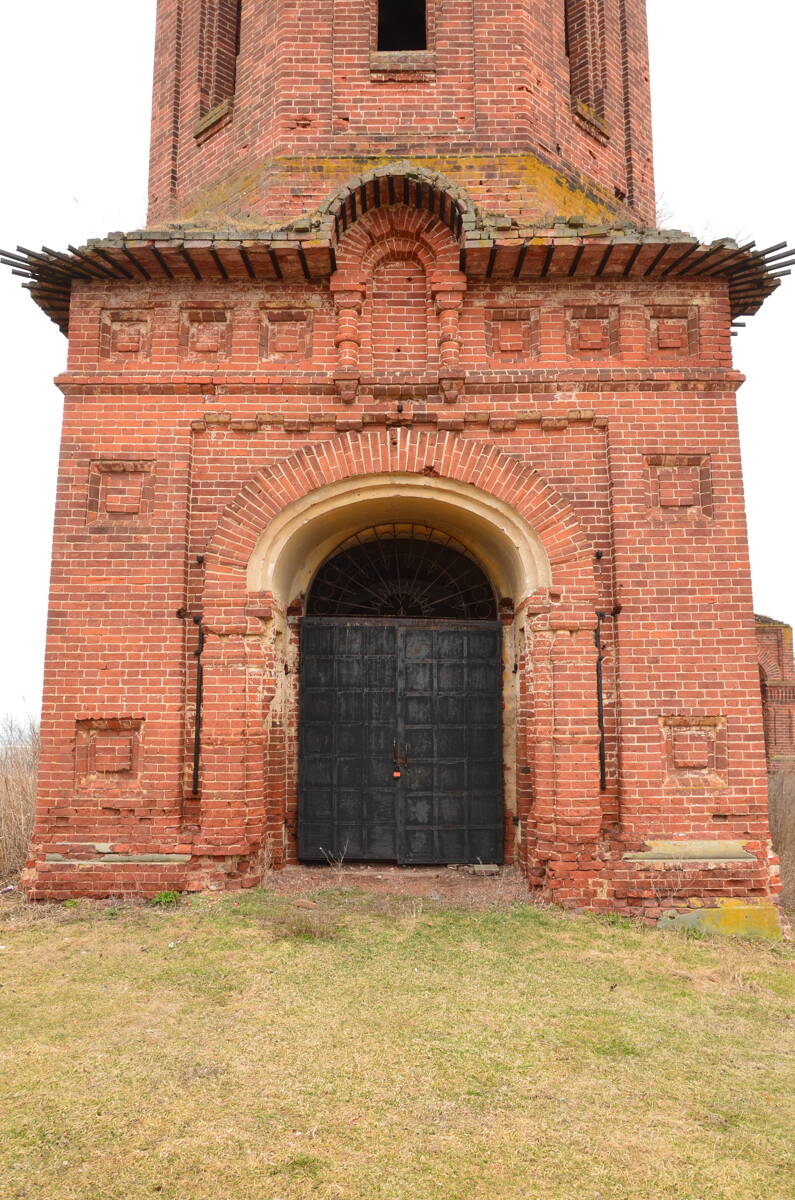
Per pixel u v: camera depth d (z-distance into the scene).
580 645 7.79
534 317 8.37
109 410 8.16
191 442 8.16
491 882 8.31
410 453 8.08
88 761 7.71
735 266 8.09
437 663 9.38
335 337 8.30
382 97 9.22
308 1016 5.05
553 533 7.94
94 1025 4.89
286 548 8.25
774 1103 4.15
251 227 8.41
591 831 7.50
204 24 10.95
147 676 7.74
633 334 8.26
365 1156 3.55
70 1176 3.37
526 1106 4.03
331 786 9.19
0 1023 4.91
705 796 7.54
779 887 7.43
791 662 19.88
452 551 10.03
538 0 9.73
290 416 8.15
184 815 7.69
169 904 7.21
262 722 7.92
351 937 6.55
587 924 7.04
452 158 8.98
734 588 7.84
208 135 10.38
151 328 8.39
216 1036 4.75
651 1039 4.89
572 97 10.13
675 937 6.91
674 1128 3.87
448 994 5.46
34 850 7.57
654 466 8.09
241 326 8.34
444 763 9.22
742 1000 5.61
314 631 9.42
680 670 7.71
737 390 8.16
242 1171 3.42
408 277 8.57
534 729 7.92
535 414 8.09
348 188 7.93
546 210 8.87
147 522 8.00
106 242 7.79
